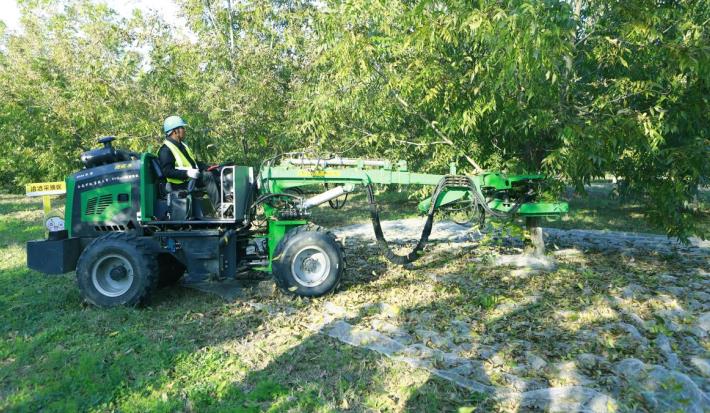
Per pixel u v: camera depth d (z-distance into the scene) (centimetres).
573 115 588
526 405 331
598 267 671
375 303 530
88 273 529
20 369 399
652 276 619
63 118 1069
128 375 385
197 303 555
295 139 920
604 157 536
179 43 948
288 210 589
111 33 968
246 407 334
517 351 411
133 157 618
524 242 731
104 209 575
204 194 610
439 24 512
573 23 466
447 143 673
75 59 995
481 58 566
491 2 459
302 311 517
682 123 593
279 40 1021
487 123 609
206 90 948
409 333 456
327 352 414
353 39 604
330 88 704
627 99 596
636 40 521
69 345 441
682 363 389
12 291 615
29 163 1487
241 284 624
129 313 515
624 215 1294
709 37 527
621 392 346
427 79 595
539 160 663
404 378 368
